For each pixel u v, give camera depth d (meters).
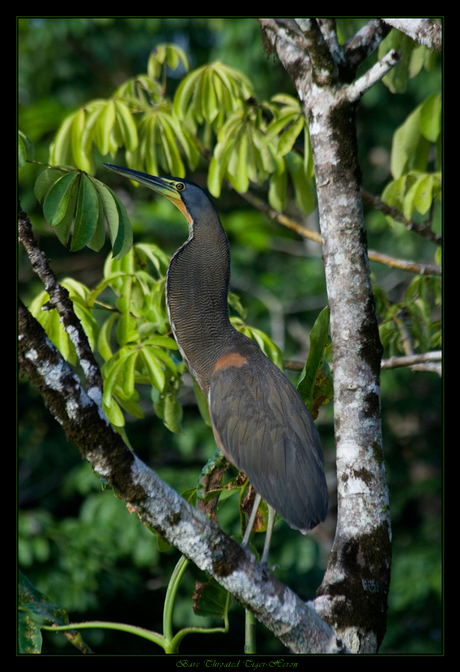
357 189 6.61
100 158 17.47
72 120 9.38
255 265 21.66
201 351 7.73
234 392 7.08
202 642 19.08
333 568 6.02
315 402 7.24
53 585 16.16
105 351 8.91
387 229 21.17
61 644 17.34
